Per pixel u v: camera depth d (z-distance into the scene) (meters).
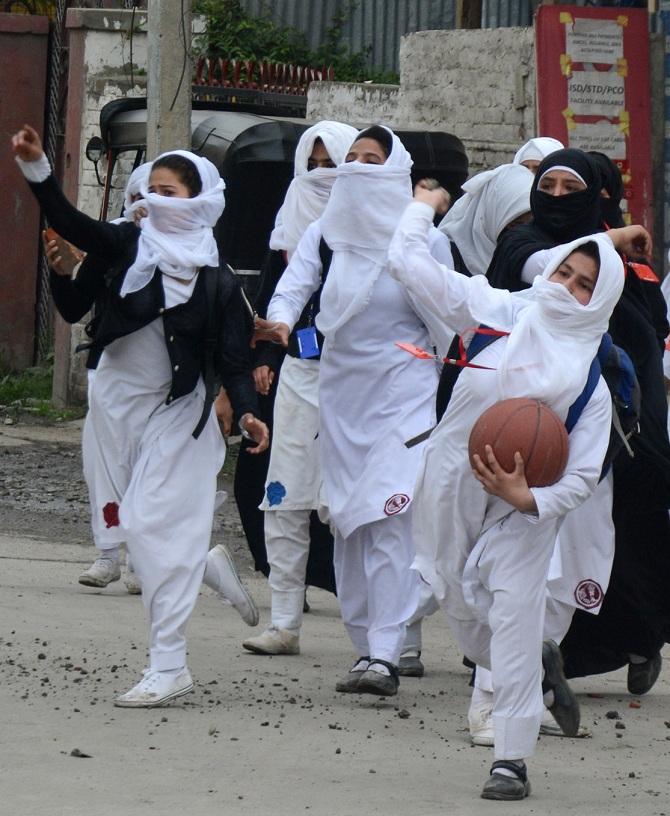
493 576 11.13
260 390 15.91
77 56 36.88
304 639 17.66
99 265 13.32
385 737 13.02
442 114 32.44
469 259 16.73
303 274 15.19
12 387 39.44
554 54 30.19
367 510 14.30
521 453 10.66
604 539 14.14
